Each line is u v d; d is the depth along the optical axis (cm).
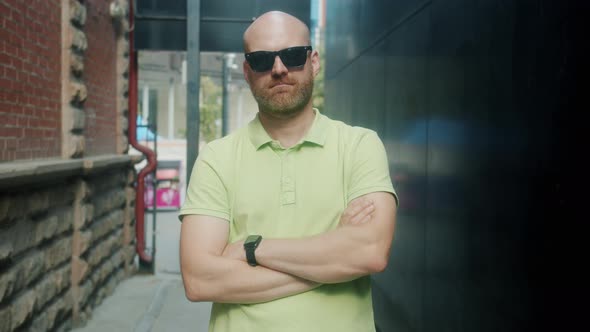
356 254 175
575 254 189
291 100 180
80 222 516
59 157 490
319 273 175
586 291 182
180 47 698
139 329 535
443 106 341
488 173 269
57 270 474
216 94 2727
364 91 588
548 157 210
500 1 257
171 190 1769
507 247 246
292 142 187
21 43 401
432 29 367
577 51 191
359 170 185
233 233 189
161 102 3291
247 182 185
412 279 410
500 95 256
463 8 308
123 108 725
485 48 275
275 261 176
